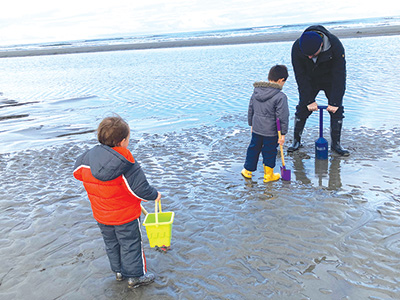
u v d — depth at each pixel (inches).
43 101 429.1
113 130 92.4
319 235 122.1
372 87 349.7
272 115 162.9
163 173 188.1
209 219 139.0
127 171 91.9
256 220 135.4
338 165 183.0
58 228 140.0
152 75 576.7
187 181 176.7
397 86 345.4
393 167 173.3
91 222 143.6
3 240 133.4
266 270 106.4
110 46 1472.7
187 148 225.0
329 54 178.7
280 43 939.3
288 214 137.7
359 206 138.9
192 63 686.5
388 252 110.1
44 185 182.7
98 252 122.8
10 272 114.5
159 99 388.2
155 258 116.6
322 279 100.7
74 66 844.6
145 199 96.7
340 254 111.1
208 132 255.3
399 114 257.4
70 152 231.8
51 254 123.1
